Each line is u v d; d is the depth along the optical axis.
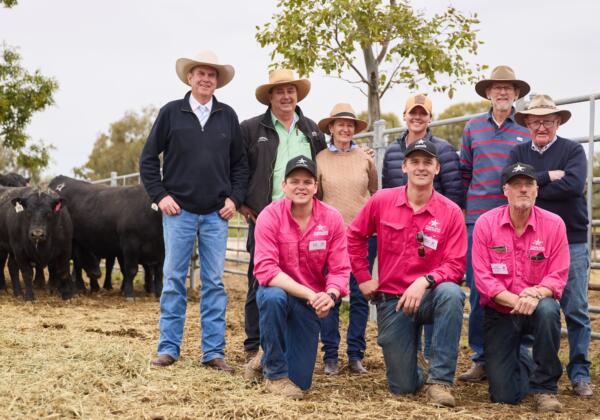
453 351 4.27
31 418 3.56
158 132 5.07
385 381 4.88
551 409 4.15
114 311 8.40
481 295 4.49
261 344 4.36
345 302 8.68
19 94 22.41
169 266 5.02
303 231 4.46
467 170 5.47
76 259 10.91
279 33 10.76
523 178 4.29
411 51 11.02
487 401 4.46
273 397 4.13
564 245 4.40
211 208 5.04
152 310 8.62
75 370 4.41
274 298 4.25
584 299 4.73
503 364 4.38
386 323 4.51
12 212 9.55
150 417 3.66
